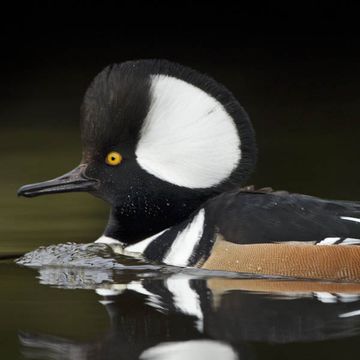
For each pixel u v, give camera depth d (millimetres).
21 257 12984
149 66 12242
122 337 9375
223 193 12109
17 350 9094
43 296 10969
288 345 9094
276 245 11398
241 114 12047
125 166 12539
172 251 12094
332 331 9477
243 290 10969
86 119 12656
